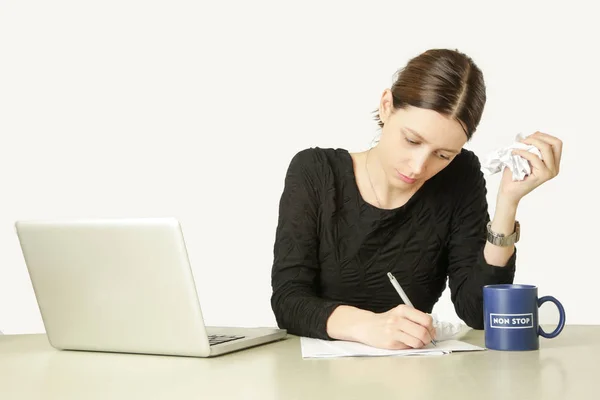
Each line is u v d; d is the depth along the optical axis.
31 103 4.02
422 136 1.69
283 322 1.74
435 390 1.07
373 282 2.00
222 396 1.07
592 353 1.37
